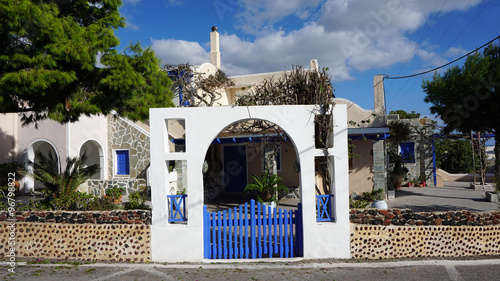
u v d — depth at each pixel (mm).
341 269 6375
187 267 6602
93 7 9578
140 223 7117
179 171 13977
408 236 6984
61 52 7750
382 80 14992
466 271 6234
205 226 7035
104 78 8469
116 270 6488
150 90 9844
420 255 6988
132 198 10891
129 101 9109
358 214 7129
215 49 19828
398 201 13391
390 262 6719
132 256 7020
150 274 6258
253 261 6863
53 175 9672
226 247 7086
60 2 8938
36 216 7383
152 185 7008
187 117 6938
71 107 8539
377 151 13562
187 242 6922
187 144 6930
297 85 7516
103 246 7094
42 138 15352
